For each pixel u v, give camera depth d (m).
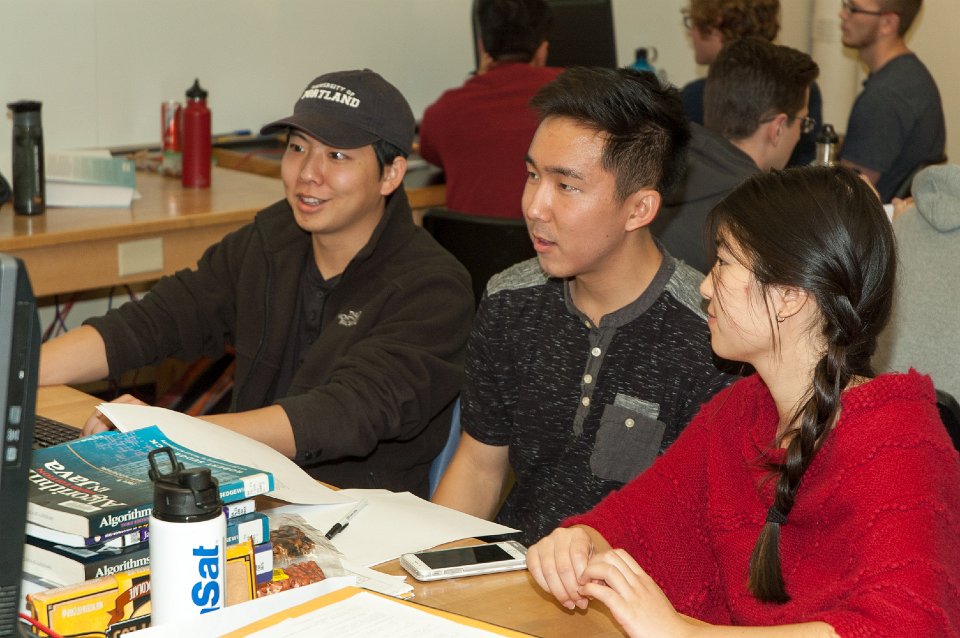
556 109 1.59
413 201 3.66
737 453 1.37
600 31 4.57
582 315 1.74
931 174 2.16
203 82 3.96
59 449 1.29
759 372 1.29
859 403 1.19
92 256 2.92
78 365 2.04
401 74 4.49
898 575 1.05
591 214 1.59
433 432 2.09
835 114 5.32
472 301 2.09
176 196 3.30
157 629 1.01
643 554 1.40
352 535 1.40
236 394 2.18
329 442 1.81
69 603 1.04
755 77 3.04
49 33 3.56
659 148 1.60
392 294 2.06
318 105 2.06
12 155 2.99
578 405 1.75
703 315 1.68
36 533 1.11
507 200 3.53
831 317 1.19
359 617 1.08
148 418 1.45
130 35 3.74
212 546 1.03
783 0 5.53
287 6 4.09
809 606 1.16
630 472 1.71
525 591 1.27
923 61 5.23
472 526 1.46
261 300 2.18
